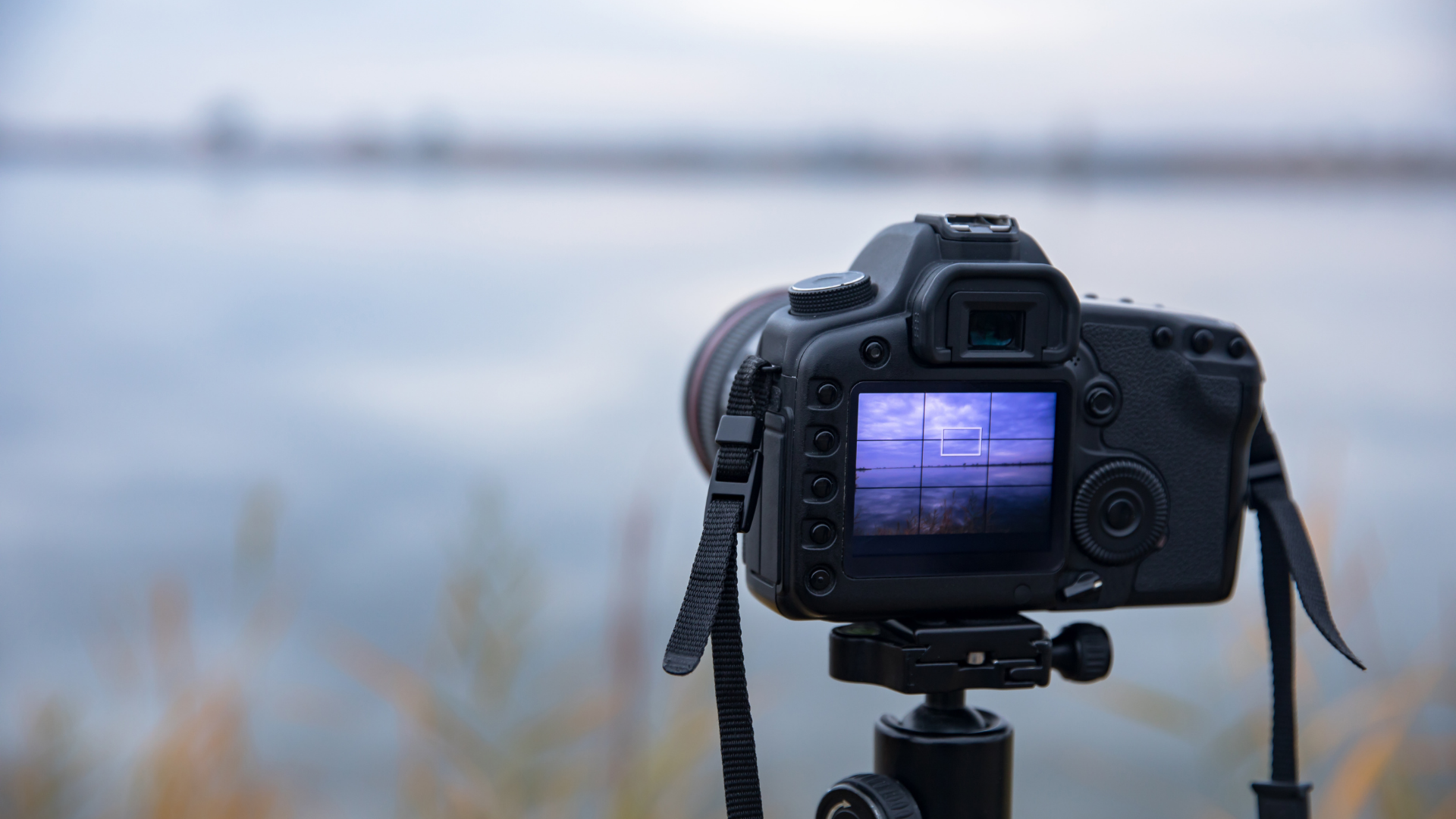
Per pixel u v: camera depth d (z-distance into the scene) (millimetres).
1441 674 1900
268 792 2004
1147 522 1021
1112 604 1037
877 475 947
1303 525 1064
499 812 1802
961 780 989
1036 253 982
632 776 1834
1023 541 990
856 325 926
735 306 1238
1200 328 1031
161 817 1846
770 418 938
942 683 955
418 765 1898
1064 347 962
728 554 917
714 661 916
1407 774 1821
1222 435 1047
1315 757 1902
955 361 935
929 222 968
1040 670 978
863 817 971
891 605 955
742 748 909
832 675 1028
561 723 1867
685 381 1252
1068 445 988
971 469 970
